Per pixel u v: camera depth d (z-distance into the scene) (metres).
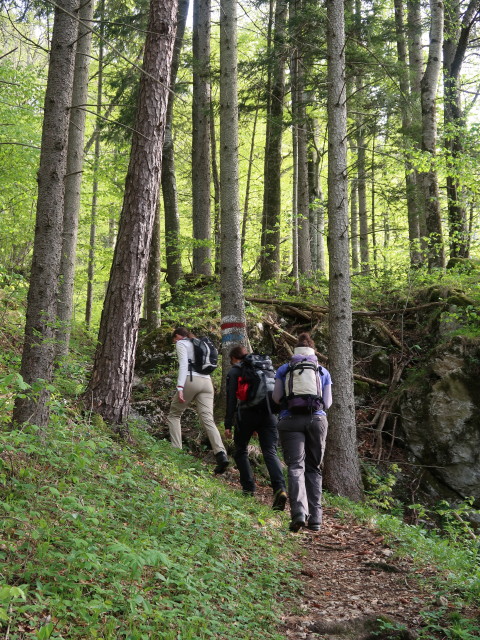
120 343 6.85
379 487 8.95
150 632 2.97
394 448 9.88
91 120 19.12
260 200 24.70
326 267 26.98
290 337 11.50
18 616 2.71
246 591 4.02
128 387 6.89
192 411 9.38
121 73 15.27
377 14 14.88
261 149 24.97
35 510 3.66
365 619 3.92
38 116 14.12
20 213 14.52
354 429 8.48
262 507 6.34
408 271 12.86
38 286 5.23
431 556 5.41
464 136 13.16
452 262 13.70
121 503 4.46
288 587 4.45
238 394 6.57
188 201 23.89
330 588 4.64
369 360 11.26
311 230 18.27
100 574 3.30
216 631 3.26
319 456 5.92
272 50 13.45
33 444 4.34
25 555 3.23
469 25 14.55
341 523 6.66
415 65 16.42
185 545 4.18
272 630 3.65
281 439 5.93
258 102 15.28
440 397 9.65
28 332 5.17
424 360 10.70
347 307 8.66
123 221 7.06
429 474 9.46
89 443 4.14
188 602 3.42
